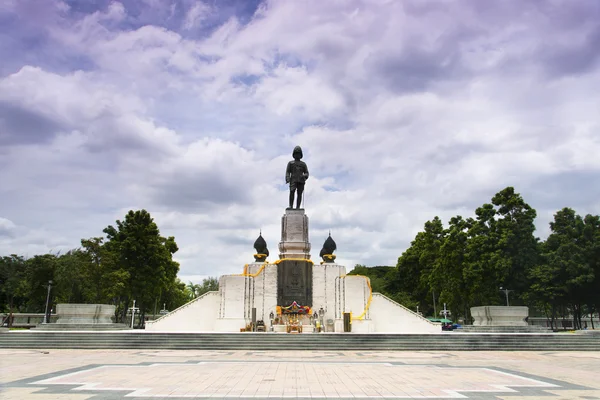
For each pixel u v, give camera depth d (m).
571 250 49.50
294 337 32.53
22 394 13.84
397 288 79.38
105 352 28.44
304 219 49.88
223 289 45.94
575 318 57.56
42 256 54.47
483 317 39.78
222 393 14.14
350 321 43.31
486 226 55.53
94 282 53.41
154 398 13.33
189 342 31.69
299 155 52.00
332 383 16.22
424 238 74.50
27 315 54.72
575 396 14.07
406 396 13.88
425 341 32.12
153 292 59.19
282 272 46.69
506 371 20.03
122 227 58.81
